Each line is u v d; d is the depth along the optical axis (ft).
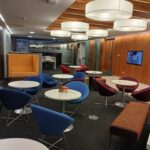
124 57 31.60
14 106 10.21
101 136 10.04
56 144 8.96
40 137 9.53
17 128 10.46
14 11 16.55
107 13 9.22
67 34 19.99
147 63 26.17
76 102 11.28
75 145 8.98
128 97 18.53
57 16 18.06
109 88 14.79
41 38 52.49
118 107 15.43
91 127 11.16
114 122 8.46
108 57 37.22
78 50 51.39
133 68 29.25
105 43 37.93
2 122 11.24
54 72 37.17
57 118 6.88
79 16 18.30
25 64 26.81
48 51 49.08
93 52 42.42
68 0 12.39
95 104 16.07
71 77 19.02
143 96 13.85
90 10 8.49
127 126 8.05
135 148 8.41
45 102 15.89
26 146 4.47
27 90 13.79
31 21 22.18
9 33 39.83
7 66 25.99
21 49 50.75
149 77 25.89
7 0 12.92
